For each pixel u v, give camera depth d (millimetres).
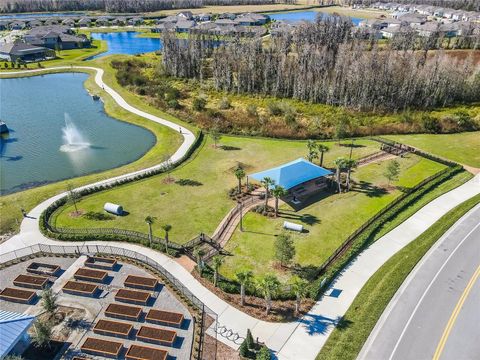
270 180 47312
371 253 41906
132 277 37438
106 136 75250
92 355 30078
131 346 30328
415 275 38688
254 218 47844
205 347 30750
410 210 50312
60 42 155625
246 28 167250
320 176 53250
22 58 136125
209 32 143250
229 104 90125
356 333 31875
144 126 79500
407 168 61375
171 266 39562
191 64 111875
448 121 78938
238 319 33344
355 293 36250
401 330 32312
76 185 55406
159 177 58156
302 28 133000
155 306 34625
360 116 81875
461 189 56156
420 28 150875
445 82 86688
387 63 87375
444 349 30656
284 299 35562
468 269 39656
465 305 35062
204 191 54062
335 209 49938
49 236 44344
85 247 42531
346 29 136750
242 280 33156
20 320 30094
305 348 30578
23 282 36906
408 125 77500
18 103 94438
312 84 89938
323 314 33875
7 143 71875
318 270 38594
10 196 52781
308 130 74500
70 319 33281
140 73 115812
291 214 48719
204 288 36719
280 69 93375
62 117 85188
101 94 98875
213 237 44094
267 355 28531
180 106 88500
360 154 66188
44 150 68938
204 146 69562
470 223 47688
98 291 36438
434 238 44469
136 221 47188
